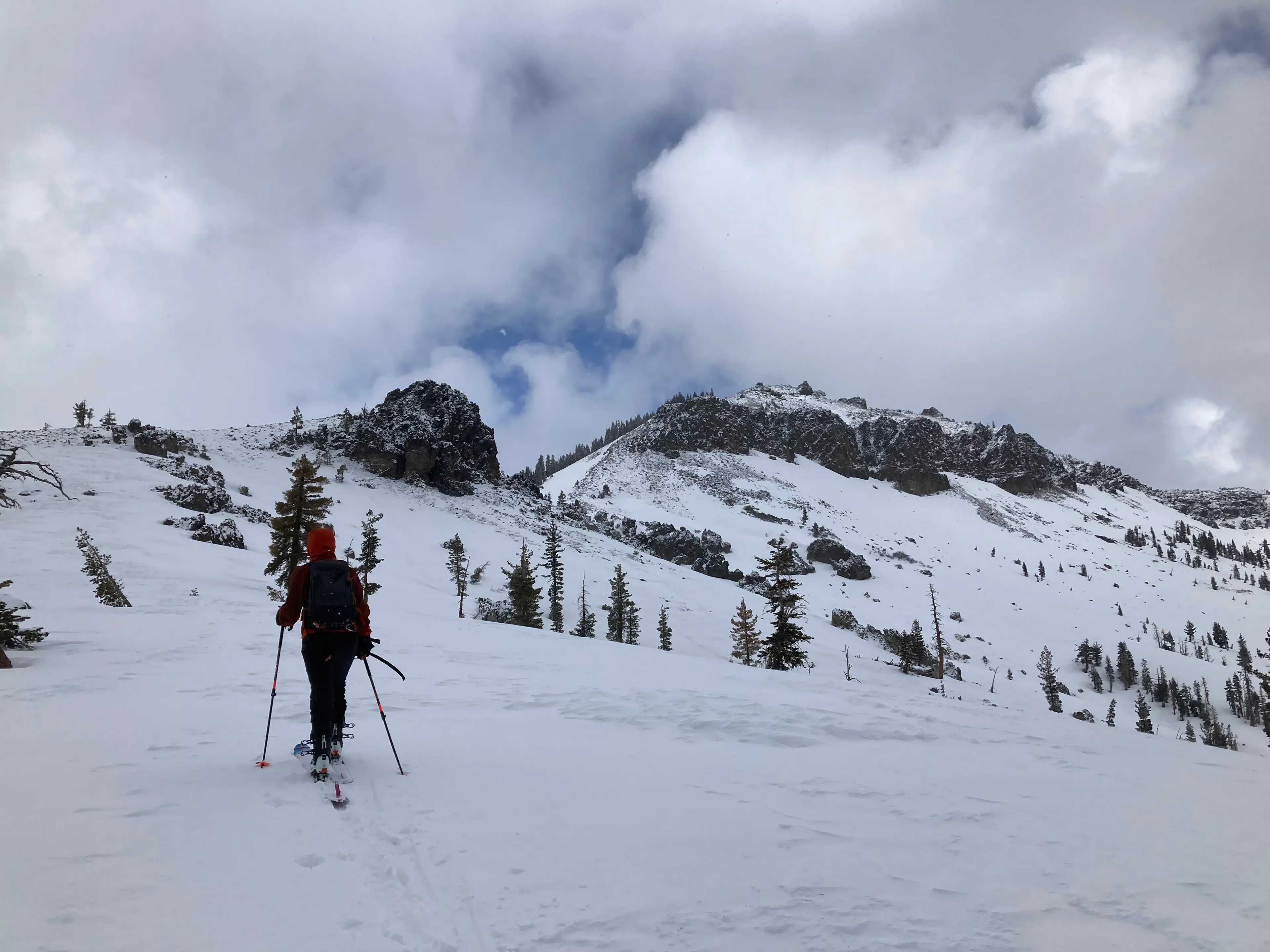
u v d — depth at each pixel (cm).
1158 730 10275
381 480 9856
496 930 290
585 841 404
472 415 11969
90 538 4041
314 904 306
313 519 3709
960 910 321
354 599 555
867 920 305
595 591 7669
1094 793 589
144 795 445
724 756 672
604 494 19475
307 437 10500
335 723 541
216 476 7619
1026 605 15550
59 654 1298
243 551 4956
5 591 2409
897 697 1202
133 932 262
